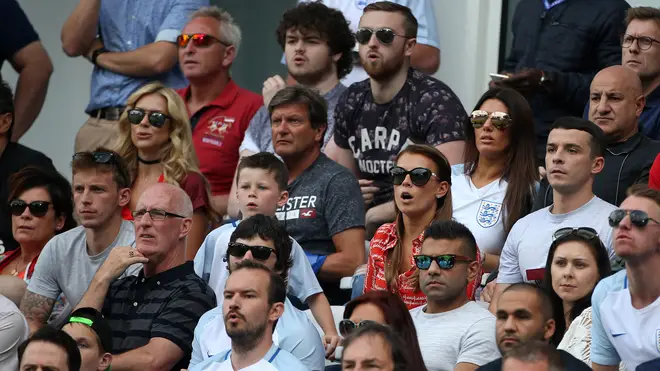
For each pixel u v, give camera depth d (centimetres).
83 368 2206
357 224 2644
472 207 2588
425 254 2222
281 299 2077
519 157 2577
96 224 2550
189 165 2750
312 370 2216
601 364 2061
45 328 2127
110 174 2562
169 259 2430
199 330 2289
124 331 2378
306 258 2408
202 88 3106
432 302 2230
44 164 2966
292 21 2992
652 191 2003
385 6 2817
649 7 2744
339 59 3017
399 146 2814
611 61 2922
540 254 2362
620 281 2059
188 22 3102
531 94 2838
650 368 1959
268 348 2069
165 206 2420
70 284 2575
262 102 3122
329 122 2991
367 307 2064
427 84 2820
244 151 3003
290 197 2673
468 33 3359
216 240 2486
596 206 2359
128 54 3269
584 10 2941
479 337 2159
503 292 2102
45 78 3338
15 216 2736
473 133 2638
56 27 3909
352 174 2698
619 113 2533
